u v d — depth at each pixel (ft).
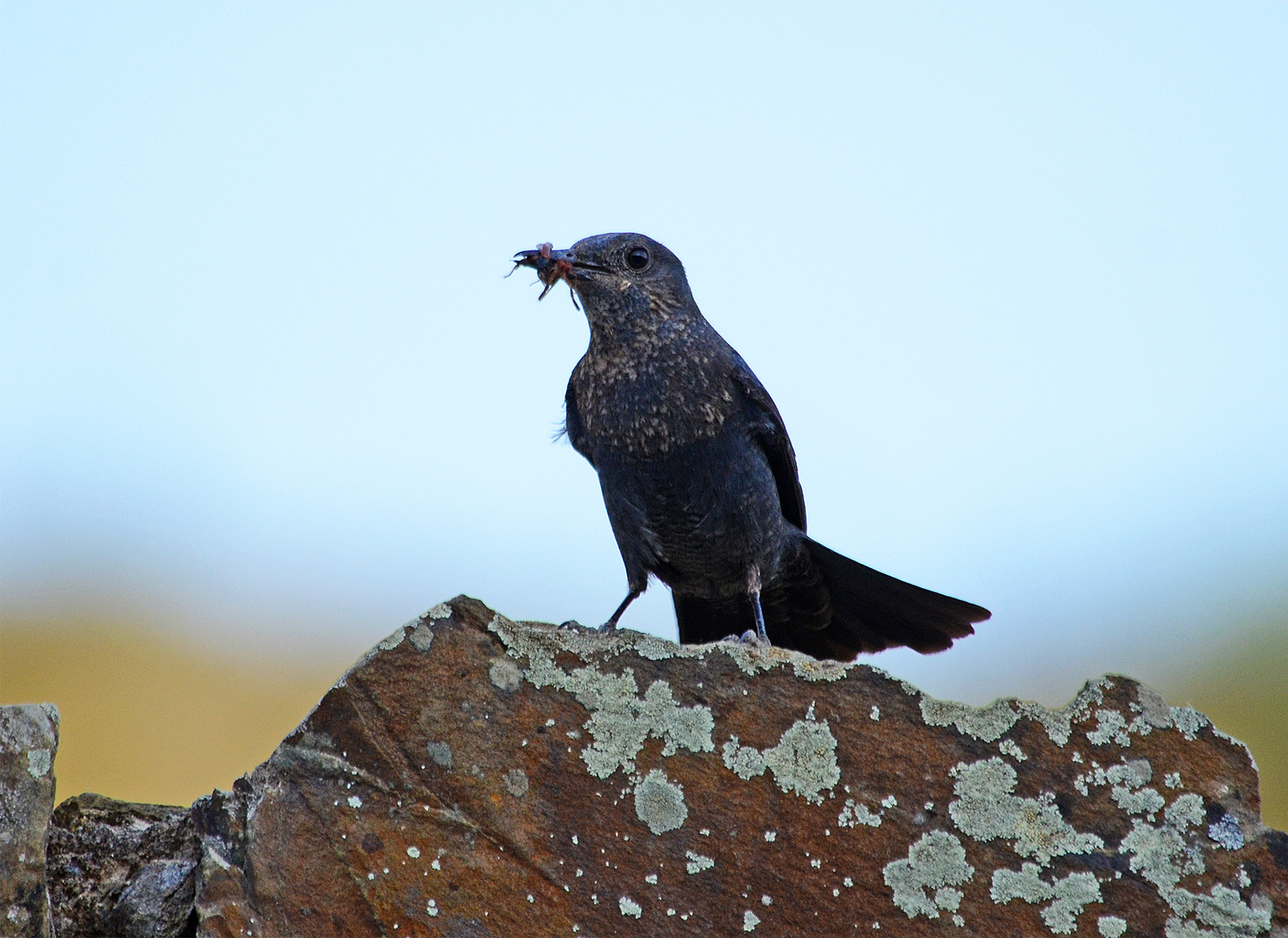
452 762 21.86
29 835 20.42
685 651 22.68
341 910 21.15
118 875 21.47
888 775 22.20
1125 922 21.56
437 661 22.24
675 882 21.68
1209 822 21.94
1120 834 21.94
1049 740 22.34
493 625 22.49
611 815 21.89
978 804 22.07
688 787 22.06
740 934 21.54
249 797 21.52
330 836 21.42
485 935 21.29
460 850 21.56
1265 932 21.40
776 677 22.61
